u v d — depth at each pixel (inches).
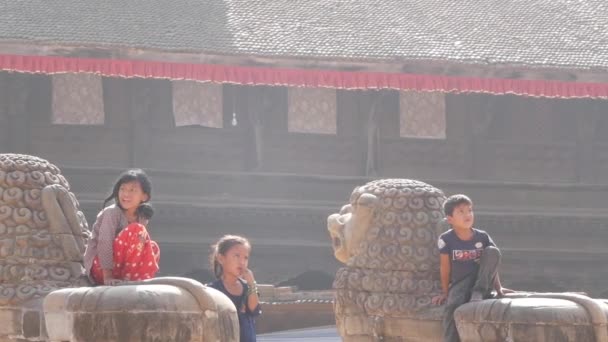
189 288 343.6
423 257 459.8
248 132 1606.8
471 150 1676.9
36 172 419.8
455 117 1676.9
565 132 1706.4
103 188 1537.9
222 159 1601.9
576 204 1676.9
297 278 1558.8
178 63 1454.2
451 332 425.4
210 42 1509.6
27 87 1528.1
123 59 1435.8
